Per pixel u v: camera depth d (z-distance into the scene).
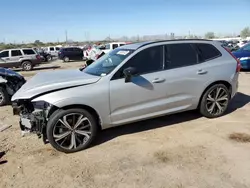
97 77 4.22
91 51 25.91
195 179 3.29
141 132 4.82
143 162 3.75
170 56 4.79
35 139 4.67
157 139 4.50
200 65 5.02
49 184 3.30
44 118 3.98
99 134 4.79
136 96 4.41
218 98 5.36
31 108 4.24
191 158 3.81
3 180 3.40
